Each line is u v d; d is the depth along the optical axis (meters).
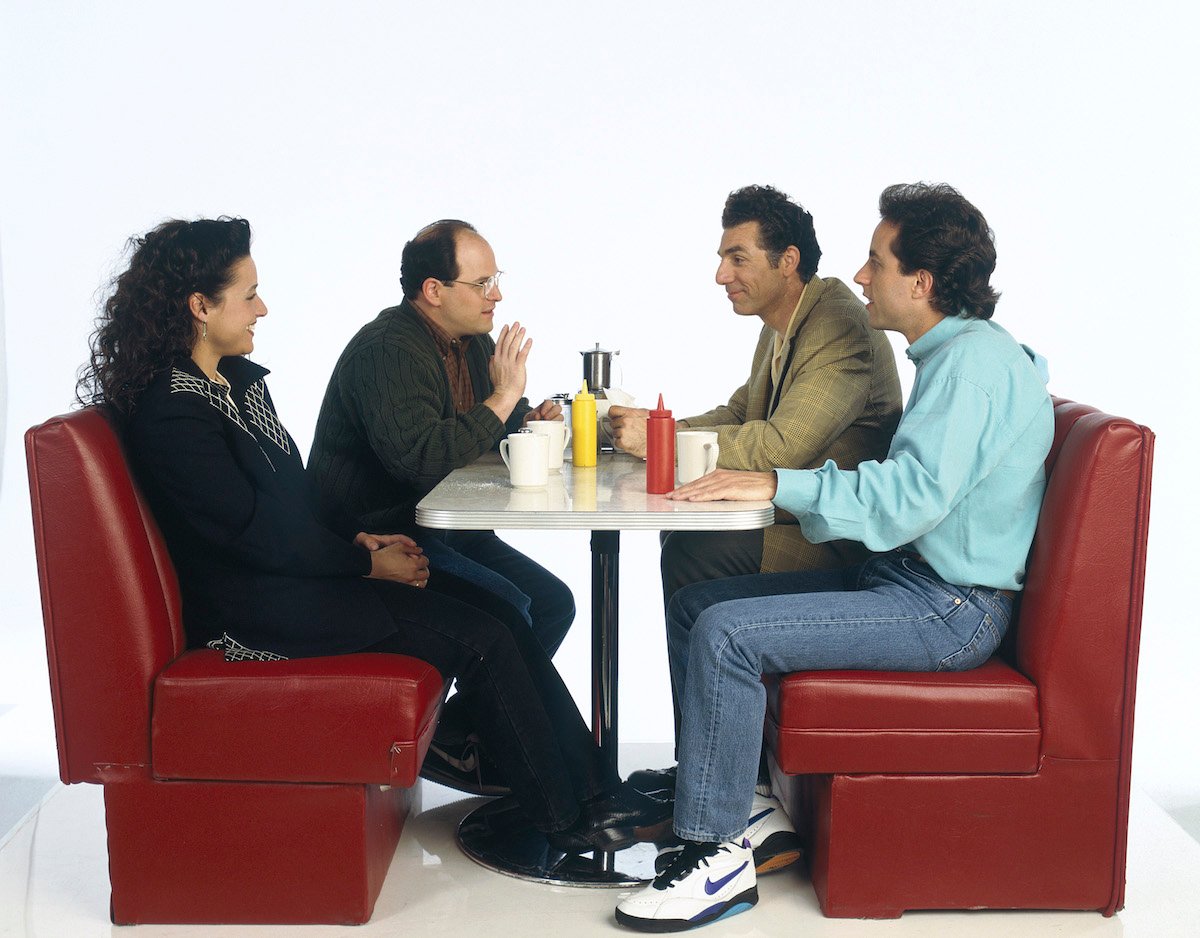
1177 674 3.71
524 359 2.54
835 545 2.63
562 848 2.30
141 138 3.96
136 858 2.06
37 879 2.28
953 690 2.03
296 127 4.09
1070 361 4.02
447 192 4.18
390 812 2.30
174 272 2.08
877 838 2.07
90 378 2.14
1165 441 4.02
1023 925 2.08
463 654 2.18
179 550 2.11
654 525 1.92
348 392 2.55
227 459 2.05
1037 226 3.99
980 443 2.04
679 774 2.08
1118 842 2.08
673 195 4.21
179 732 2.01
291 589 2.07
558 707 2.34
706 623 2.05
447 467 2.45
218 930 2.07
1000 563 2.09
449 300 2.65
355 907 2.08
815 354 2.57
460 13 4.08
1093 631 2.01
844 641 2.04
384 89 4.11
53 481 1.97
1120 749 2.05
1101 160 3.95
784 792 2.44
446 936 2.05
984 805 2.07
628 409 2.60
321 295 4.22
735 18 4.08
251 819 2.05
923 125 4.03
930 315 2.20
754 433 2.50
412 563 2.33
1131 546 2.00
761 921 2.10
